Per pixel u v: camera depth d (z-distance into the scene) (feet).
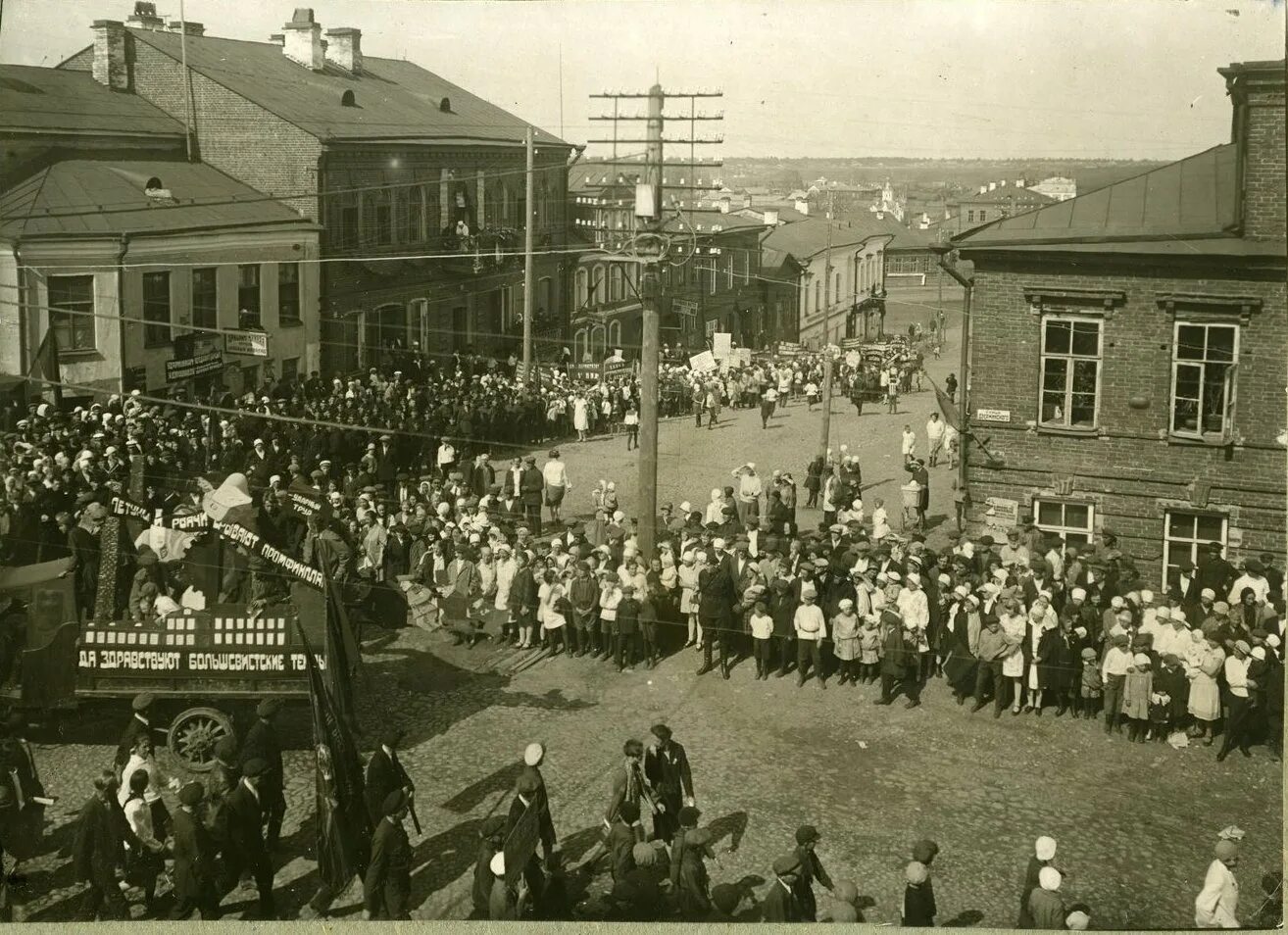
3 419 92.17
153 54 128.77
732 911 41.32
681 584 68.39
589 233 178.60
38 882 45.68
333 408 100.68
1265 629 58.95
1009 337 74.49
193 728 50.78
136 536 63.98
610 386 128.47
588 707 60.95
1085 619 59.26
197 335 111.14
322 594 53.88
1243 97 68.08
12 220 100.01
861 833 49.47
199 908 42.83
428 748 56.54
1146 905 45.32
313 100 134.51
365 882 42.93
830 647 64.44
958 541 71.56
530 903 42.86
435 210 146.82
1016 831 49.78
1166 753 56.03
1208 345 70.59
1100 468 73.51
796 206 236.84
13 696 50.78
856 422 129.80
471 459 105.40
